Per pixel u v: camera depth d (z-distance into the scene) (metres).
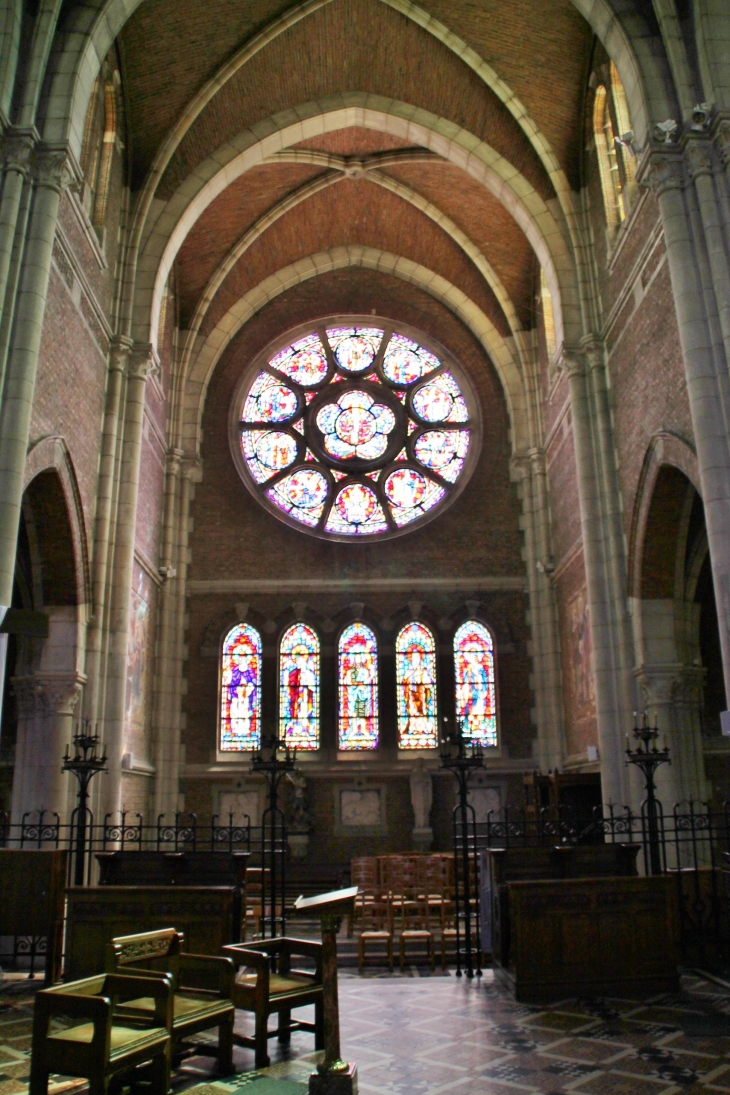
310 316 27.83
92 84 14.73
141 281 19.36
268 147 21.05
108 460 17.72
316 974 8.60
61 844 15.28
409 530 25.89
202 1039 8.61
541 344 25.31
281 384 27.53
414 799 23.14
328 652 24.78
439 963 13.55
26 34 13.98
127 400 18.53
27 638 16.23
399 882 17.66
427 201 24.72
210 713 24.14
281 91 20.27
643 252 15.89
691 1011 9.54
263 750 23.84
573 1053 8.07
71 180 13.90
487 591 25.31
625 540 17.73
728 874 12.55
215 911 10.78
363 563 25.56
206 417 26.66
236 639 25.00
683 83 14.01
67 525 15.98
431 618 25.12
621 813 16.97
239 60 18.64
